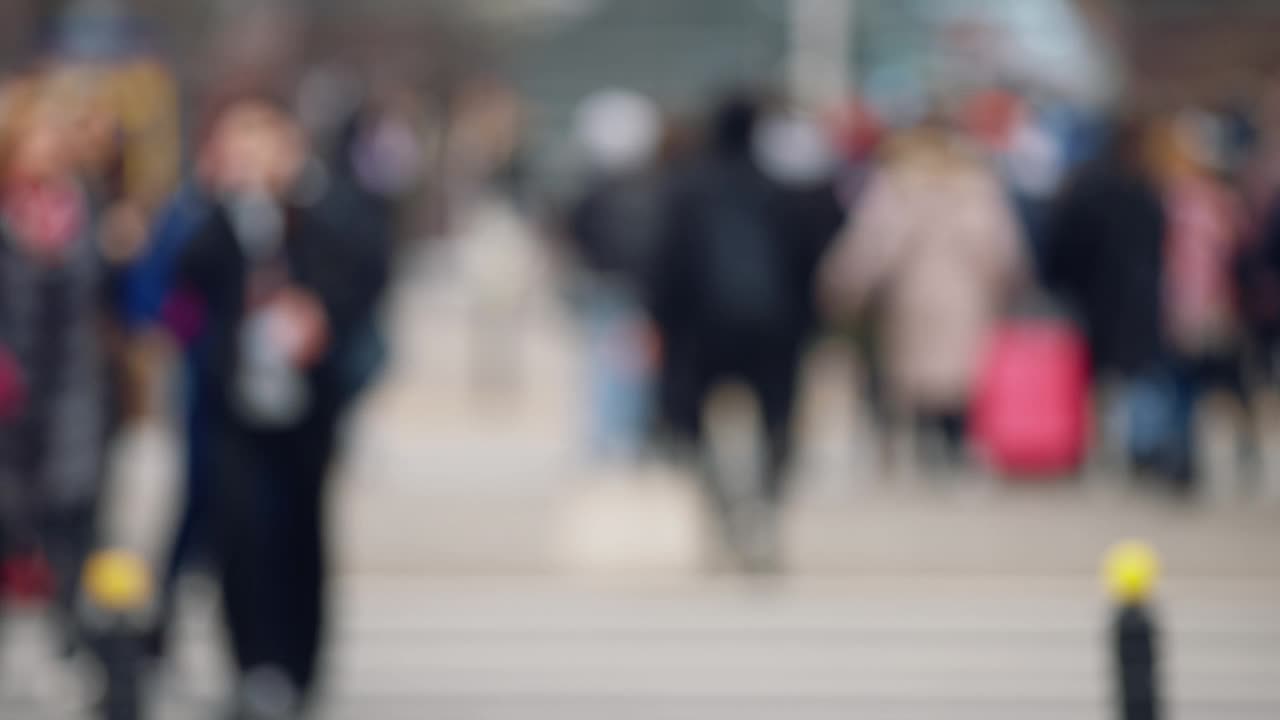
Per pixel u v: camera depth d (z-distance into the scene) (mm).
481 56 99812
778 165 30109
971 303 33812
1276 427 42594
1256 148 37531
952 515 32844
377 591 28062
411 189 46125
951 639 24984
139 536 30562
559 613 26641
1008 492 34969
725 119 30188
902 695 22219
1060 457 34875
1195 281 34031
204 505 20750
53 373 20578
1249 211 34062
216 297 19938
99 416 20719
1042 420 34781
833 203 30000
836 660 23922
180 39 69000
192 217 20172
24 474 20625
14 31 52688
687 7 71875
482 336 50625
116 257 20781
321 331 19906
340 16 97500
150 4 67500
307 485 20094
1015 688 22547
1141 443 34312
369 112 39094
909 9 68750
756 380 29688
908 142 33812
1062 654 24188
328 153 37688
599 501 34000
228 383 19812
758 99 30219
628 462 38125
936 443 34875
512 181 48219
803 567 29188
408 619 26297
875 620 26062
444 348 62125
